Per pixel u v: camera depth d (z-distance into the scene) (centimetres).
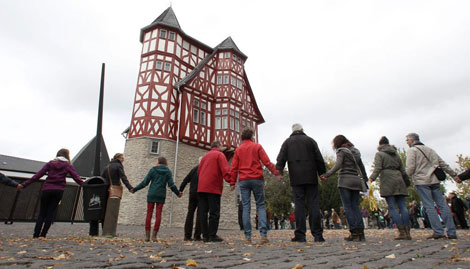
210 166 508
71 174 565
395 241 455
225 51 2289
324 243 431
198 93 2042
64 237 562
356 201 493
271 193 3438
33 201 1251
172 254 309
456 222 1219
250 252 324
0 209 1161
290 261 257
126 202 1659
